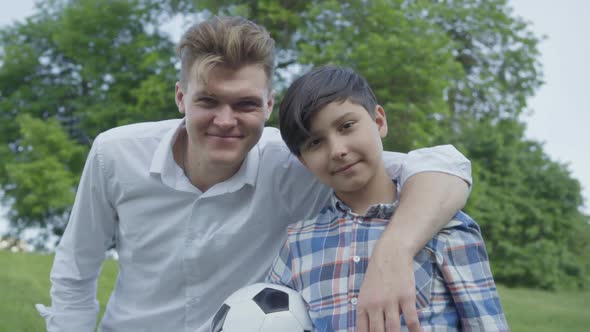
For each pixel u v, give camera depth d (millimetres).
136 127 2400
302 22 13547
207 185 2332
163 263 2379
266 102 2146
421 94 13367
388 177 2070
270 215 2340
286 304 1914
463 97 18391
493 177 18922
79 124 16391
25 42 18484
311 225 2047
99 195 2396
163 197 2330
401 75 12828
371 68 12547
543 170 20047
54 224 17844
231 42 1972
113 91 15781
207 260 2330
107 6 16062
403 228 1761
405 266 1667
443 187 1893
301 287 1960
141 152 2340
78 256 2490
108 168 2348
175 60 14695
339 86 1897
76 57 16203
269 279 2107
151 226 2363
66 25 16297
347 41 13344
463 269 1822
